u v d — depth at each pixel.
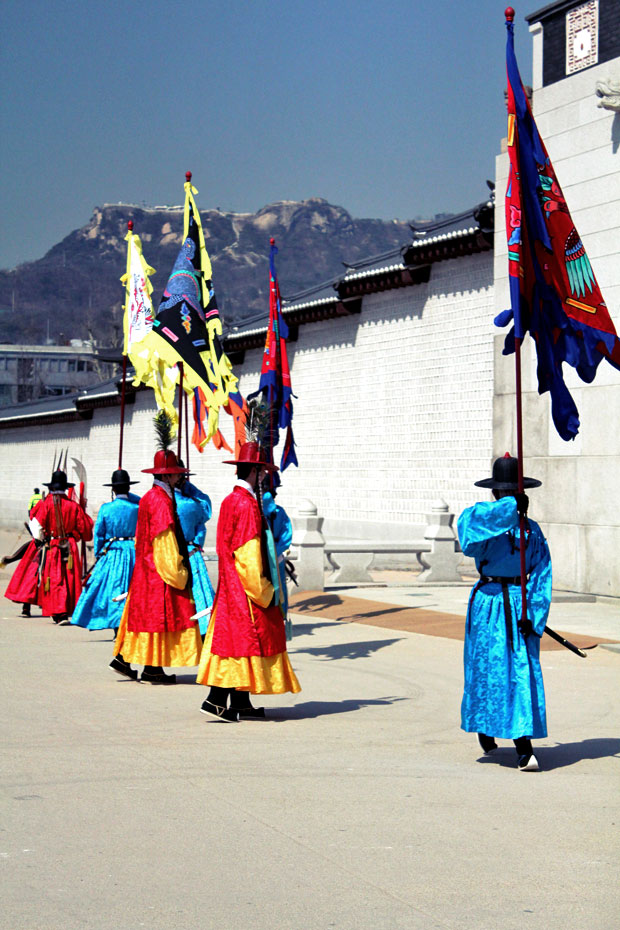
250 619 7.81
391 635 12.79
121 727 7.53
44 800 5.65
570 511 16.34
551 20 16.88
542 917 4.17
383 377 25.83
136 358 12.52
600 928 4.07
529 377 17.22
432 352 24.09
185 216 11.70
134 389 40.09
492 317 22.30
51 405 50.59
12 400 117.56
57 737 7.16
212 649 7.85
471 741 7.36
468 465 22.97
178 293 11.57
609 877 4.63
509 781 6.27
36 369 119.06
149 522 9.27
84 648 11.69
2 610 15.89
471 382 22.89
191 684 9.45
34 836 5.05
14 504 53.34
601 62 16.06
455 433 23.36
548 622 13.57
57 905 4.20
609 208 15.67
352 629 13.38
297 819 5.39
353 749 7.00
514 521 6.72
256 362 31.91
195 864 4.71
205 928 4.01
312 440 28.70
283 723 7.81
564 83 16.56
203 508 9.55
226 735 7.34
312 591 16.95
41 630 13.36
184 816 5.41
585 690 9.33
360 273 25.61
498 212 18.36
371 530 25.66
